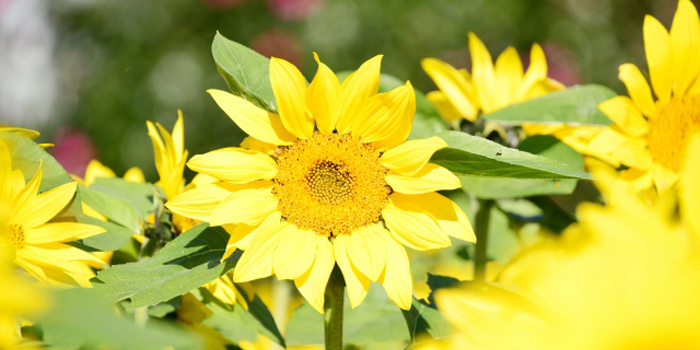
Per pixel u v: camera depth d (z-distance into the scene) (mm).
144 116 3867
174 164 1088
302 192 997
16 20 3863
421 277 1332
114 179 1128
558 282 837
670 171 1097
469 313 865
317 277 983
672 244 833
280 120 1005
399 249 994
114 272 983
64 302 647
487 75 1244
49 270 986
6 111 3818
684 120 1097
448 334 1010
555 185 1135
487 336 857
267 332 1076
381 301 1144
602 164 1108
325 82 989
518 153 982
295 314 1181
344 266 986
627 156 1093
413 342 1011
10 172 989
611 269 829
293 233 994
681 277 817
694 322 812
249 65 1022
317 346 1189
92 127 3842
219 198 997
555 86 1246
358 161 995
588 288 830
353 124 1003
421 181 988
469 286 1022
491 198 1167
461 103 1213
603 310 825
